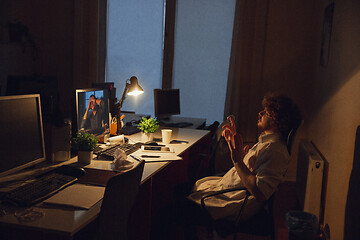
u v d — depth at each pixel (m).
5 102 1.70
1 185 1.74
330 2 3.54
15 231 1.50
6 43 5.07
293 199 3.94
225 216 2.08
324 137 3.38
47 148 2.17
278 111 1.99
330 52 3.37
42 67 5.34
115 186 1.41
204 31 4.99
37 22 5.27
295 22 4.53
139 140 3.05
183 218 2.20
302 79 4.58
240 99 4.74
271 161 1.92
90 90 2.52
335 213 2.72
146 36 5.24
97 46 5.14
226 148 2.89
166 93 4.62
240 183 2.11
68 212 1.48
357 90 2.31
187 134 3.51
